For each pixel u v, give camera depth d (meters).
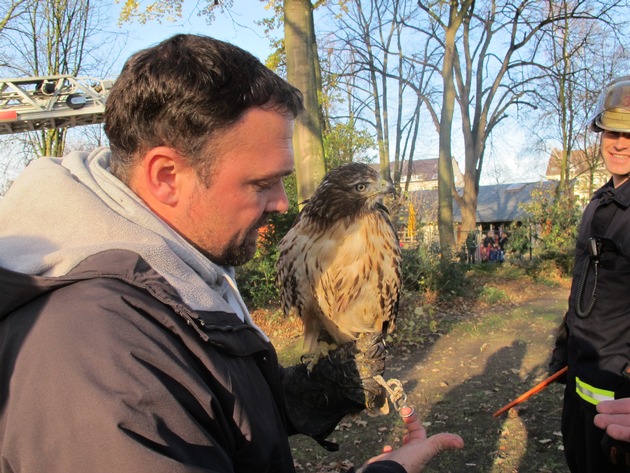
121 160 1.17
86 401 0.85
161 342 0.97
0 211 1.08
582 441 2.98
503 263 19.27
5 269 0.97
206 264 1.19
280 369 1.94
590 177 25.92
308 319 2.79
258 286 10.55
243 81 1.10
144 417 0.86
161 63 1.08
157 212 1.18
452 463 4.65
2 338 0.97
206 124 1.07
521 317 10.44
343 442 5.20
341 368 1.84
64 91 9.90
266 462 1.18
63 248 1.03
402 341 8.62
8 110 9.65
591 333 2.85
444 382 6.71
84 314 0.94
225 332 1.14
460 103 26.08
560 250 15.48
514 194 42.03
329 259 2.56
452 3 20.91
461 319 10.40
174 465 0.84
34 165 1.16
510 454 4.74
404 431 5.32
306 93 7.75
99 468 0.82
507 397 6.07
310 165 7.77
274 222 10.72
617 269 2.73
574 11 23.59
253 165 1.14
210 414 0.99
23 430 0.87
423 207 29.64
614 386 2.73
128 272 1.01
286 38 7.80
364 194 2.49
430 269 12.36
